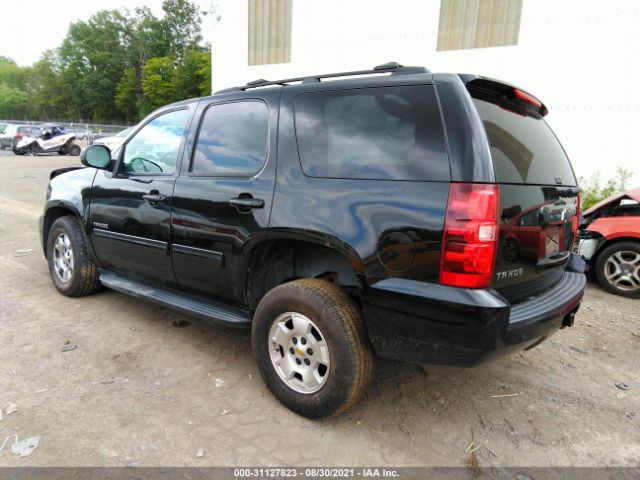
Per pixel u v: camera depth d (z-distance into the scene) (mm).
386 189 2227
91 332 3623
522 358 3494
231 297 2969
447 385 3053
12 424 2457
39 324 3738
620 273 4957
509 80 8734
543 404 2873
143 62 68750
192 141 3217
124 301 4316
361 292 2289
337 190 2383
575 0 7891
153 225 3320
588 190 8078
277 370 2680
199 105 3273
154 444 2350
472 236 1995
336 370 2377
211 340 3561
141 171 3561
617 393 3039
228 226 2818
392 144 2281
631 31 7473
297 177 2570
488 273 2035
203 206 2961
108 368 3086
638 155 7637
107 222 3730
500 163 2148
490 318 1973
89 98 70375
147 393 2805
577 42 7973
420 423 2625
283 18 11828
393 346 2258
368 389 2963
